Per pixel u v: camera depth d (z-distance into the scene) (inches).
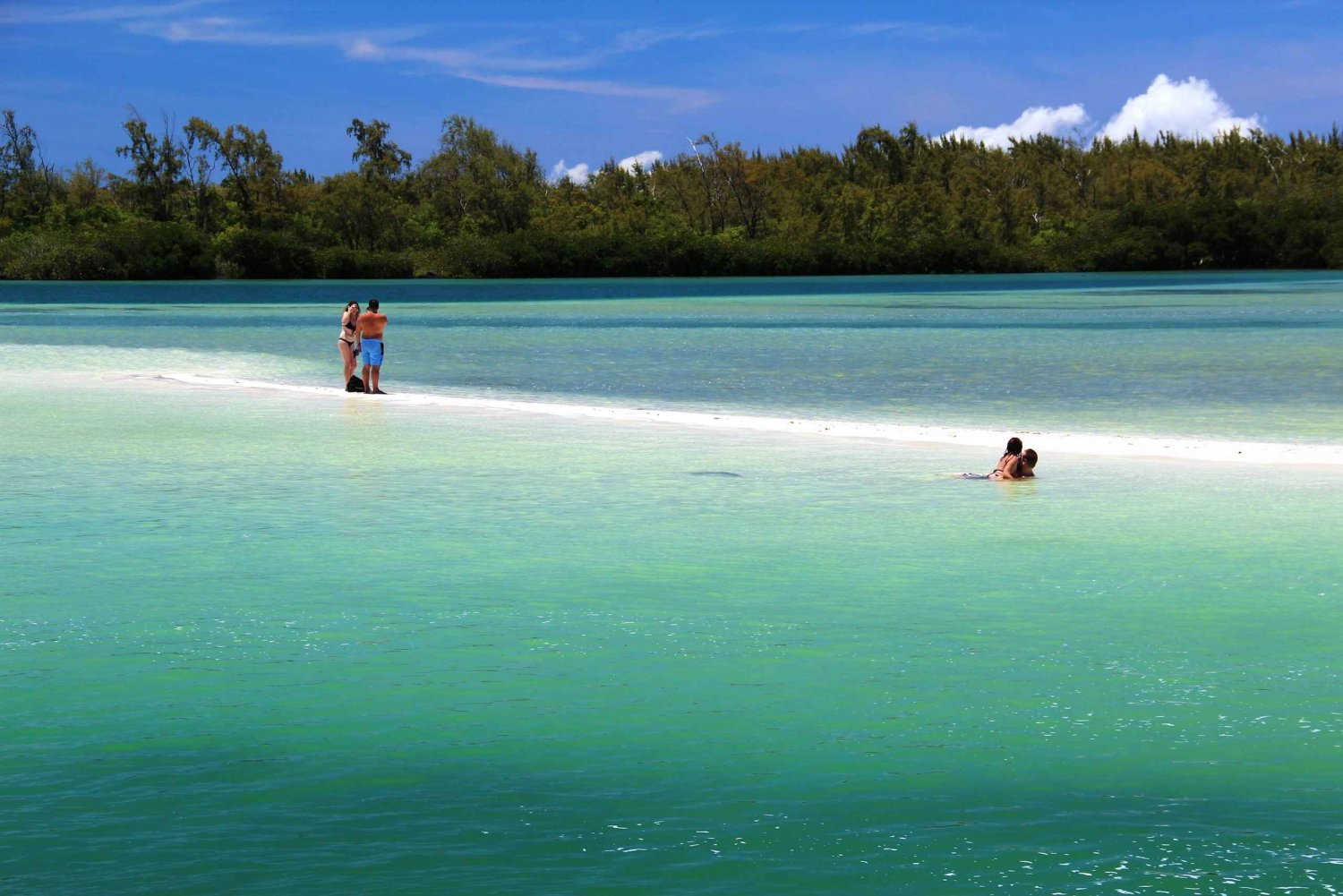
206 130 5944.9
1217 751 277.1
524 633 371.2
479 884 216.4
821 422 908.0
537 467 693.9
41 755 275.4
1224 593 414.3
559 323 2401.6
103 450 759.1
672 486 631.2
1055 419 952.3
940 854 227.8
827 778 263.1
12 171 6181.1
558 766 269.7
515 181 6407.5
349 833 236.4
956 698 312.8
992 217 6648.6
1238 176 7273.6
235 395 1099.3
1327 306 2864.2
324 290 4431.6
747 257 6181.1
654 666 339.6
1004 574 442.9
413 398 1074.1
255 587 426.0
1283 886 214.7
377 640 364.5
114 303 3400.6
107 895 212.5
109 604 403.5
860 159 7377.0
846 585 427.5
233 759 273.4
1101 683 323.9
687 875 220.1
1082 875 219.1
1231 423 916.0
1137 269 6373.0
